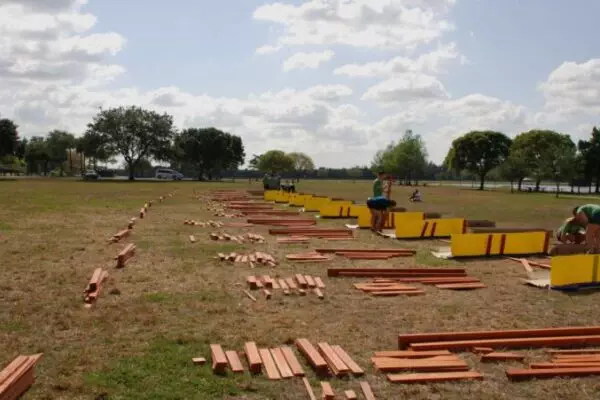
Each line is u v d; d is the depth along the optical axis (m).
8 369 5.42
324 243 16.42
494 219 26.84
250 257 13.12
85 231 17.81
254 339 6.99
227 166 115.88
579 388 5.68
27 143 135.62
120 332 7.16
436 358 6.32
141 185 63.75
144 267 11.70
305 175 144.62
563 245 12.45
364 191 57.09
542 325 7.94
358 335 7.30
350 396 5.30
